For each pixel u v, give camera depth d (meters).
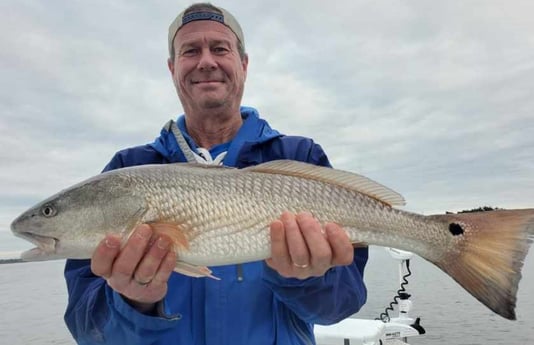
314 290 0.49
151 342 0.48
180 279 0.53
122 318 0.47
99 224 0.49
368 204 0.52
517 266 0.46
